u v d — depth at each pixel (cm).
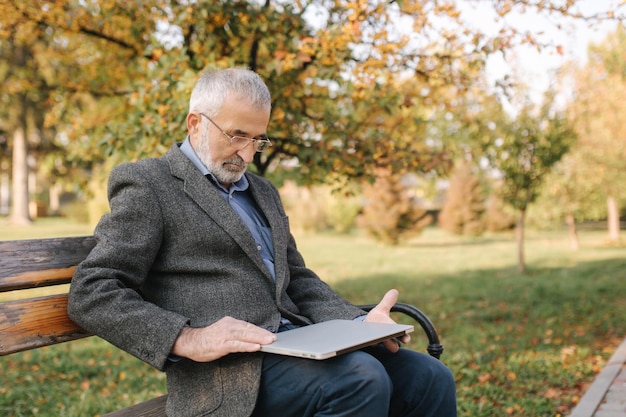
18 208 2428
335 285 978
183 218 192
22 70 606
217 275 194
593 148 1520
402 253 1589
